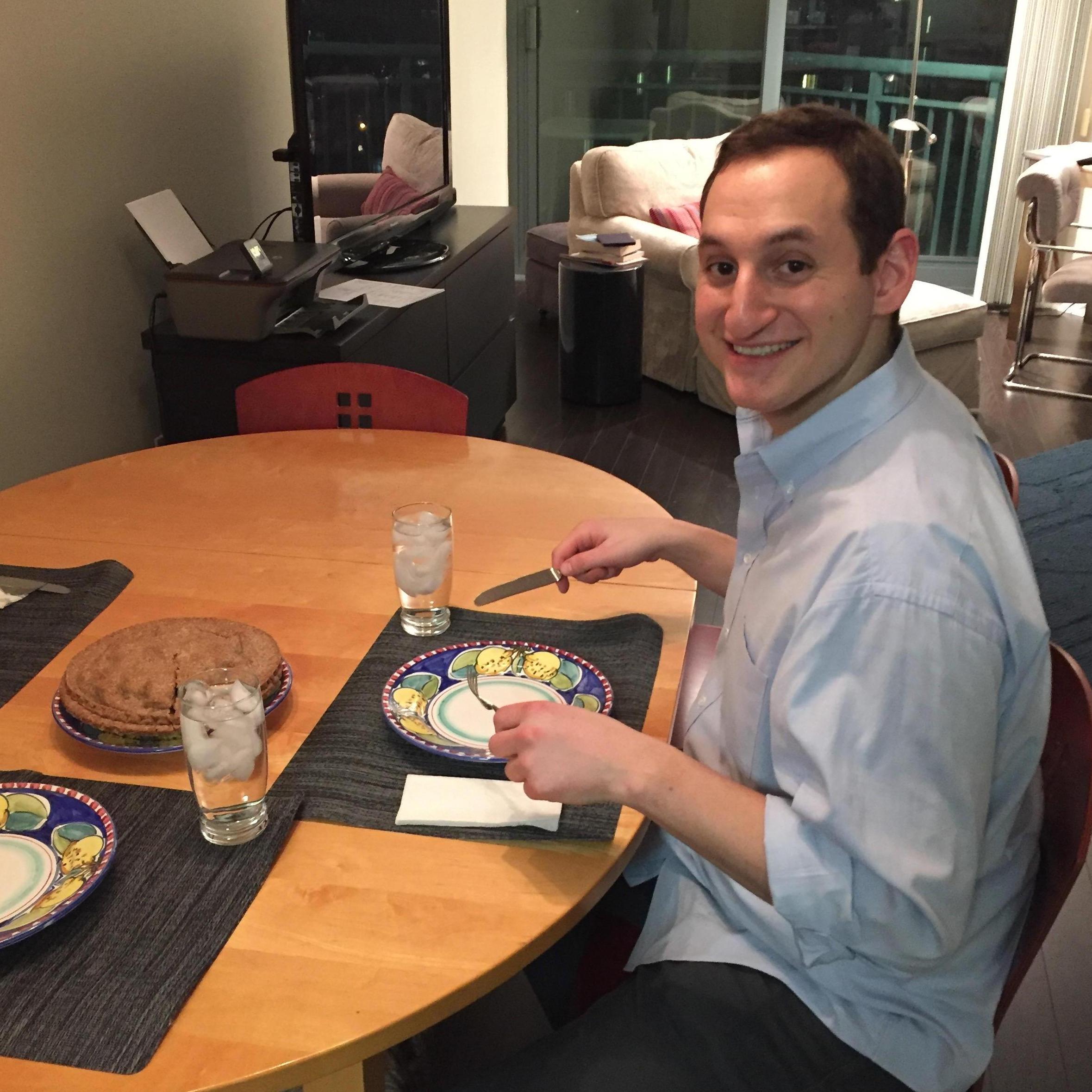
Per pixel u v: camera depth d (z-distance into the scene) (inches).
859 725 35.1
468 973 34.8
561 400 184.1
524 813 41.5
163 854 39.6
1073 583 127.3
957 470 38.5
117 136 110.4
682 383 185.6
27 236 99.7
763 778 42.0
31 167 99.3
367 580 59.1
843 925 36.4
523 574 59.6
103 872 37.4
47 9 99.0
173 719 44.7
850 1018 40.2
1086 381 194.2
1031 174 185.9
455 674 49.7
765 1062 40.2
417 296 119.3
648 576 60.0
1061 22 221.0
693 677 65.0
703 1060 40.3
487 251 151.8
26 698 48.9
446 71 155.6
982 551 36.3
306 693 49.4
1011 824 39.9
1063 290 180.2
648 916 46.6
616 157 193.8
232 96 131.0
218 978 34.6
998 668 35.9
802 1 235.8
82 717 45.2
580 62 245.4
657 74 246.2
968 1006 40.0
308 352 102.0
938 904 34.9
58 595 56.9
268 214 142.9
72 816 40.4
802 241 37.0
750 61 240.5
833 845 36.0
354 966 35.1
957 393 175.5
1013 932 41.7
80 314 108.0
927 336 167.2
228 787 39.0
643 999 42.2
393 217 140.2
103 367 112.4
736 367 39.6
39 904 36.6
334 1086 35.6
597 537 57.1
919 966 36.8
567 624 54.9
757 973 41.9
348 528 65.3
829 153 37.0
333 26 117.0
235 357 103.1
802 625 36.6
